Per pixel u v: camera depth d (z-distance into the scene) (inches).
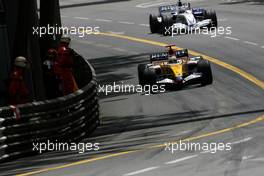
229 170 1487.5
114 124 2338.8
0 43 2847.0
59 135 2003.0
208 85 2832.2
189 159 1647.4
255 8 5265.8
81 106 2150.6
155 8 5905.5
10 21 2596.0
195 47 3828.7
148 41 4269.2
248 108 2373.3
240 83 2837.1
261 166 1499.8
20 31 2276.1
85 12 6077.8
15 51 2283.5
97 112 2341.3
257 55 3444.9
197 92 2714.1
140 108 2559.1
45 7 2967.5
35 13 2377.0
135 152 1813.5
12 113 1883.6
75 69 2908.5
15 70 2034.9
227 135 1927.9
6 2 2588.6
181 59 2901.1
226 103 2491.4
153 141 1956.2
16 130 1893.5
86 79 2778.1
